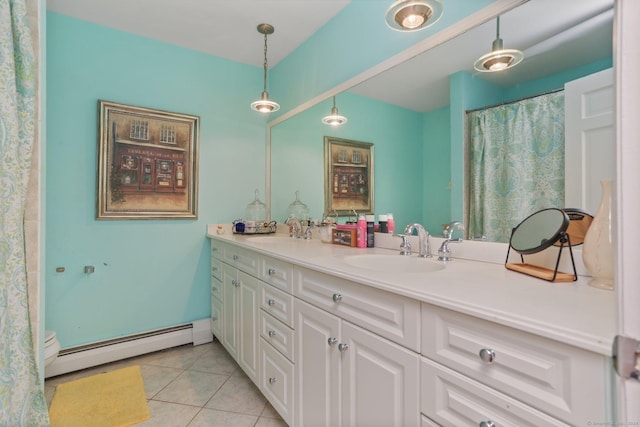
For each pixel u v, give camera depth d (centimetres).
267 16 195
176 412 153
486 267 108
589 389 50
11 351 98
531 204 105
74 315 193
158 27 205
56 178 186
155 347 216
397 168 156
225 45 229
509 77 111
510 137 111
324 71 203
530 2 105
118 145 203
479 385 65
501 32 113
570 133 96
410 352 79
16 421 100
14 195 99
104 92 201
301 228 224
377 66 163
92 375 186
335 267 108
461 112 127
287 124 245
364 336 94
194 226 235
